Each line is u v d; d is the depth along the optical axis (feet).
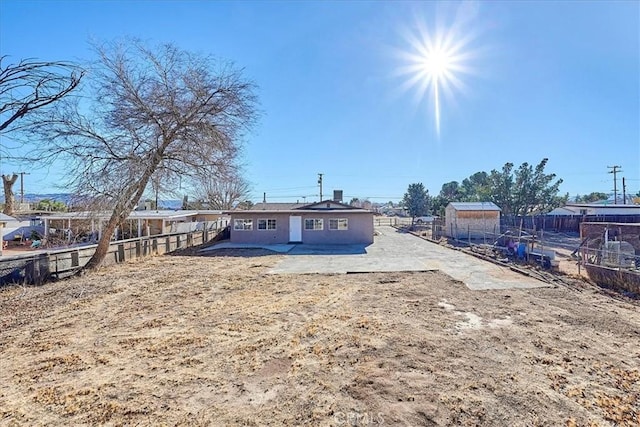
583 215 72.90
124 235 76.69
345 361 14.66
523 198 88.07
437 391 12.17
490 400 11.58
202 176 43.24
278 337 17.62
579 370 13.76
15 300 25.86
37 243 70.08
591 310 22.07
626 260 29.96
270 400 11.71
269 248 61.41
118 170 39.37
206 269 39.52
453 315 21.13
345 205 99.66
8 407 11.35
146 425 10.36
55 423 10.48
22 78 14.89
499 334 17.83
